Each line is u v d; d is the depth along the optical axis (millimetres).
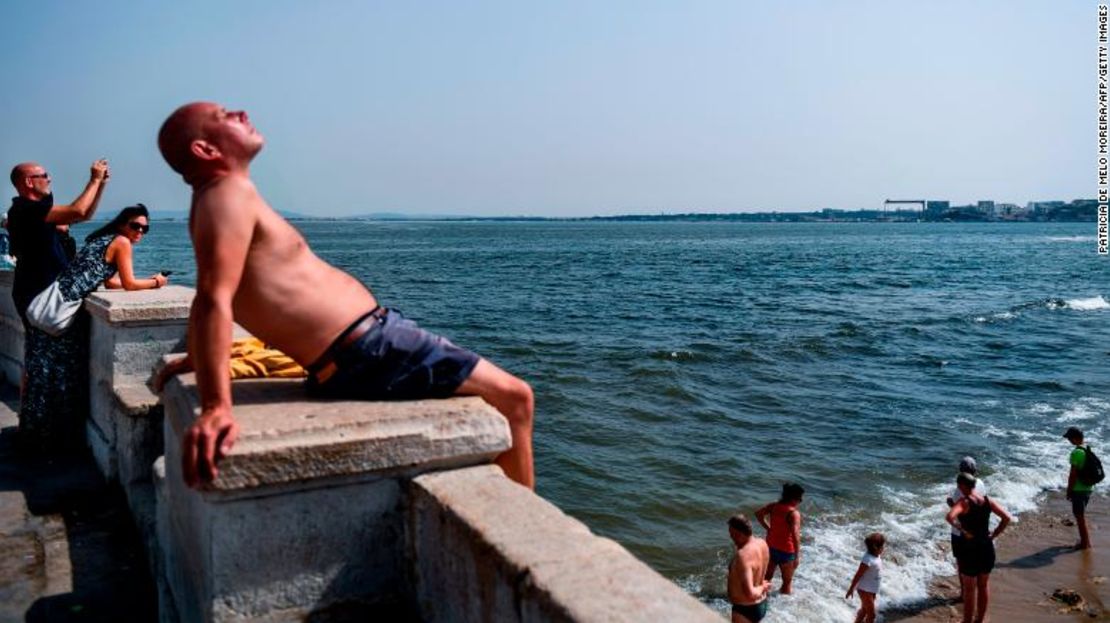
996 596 10930
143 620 3045
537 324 34844
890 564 11602
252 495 2127
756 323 35812
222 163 2324
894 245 134000
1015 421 19266
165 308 4285
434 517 2158
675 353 26969
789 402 21031
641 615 1573
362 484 2256
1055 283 59781
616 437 17469
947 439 17641
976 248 121500
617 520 13117
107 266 4863
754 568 9148
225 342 2160
